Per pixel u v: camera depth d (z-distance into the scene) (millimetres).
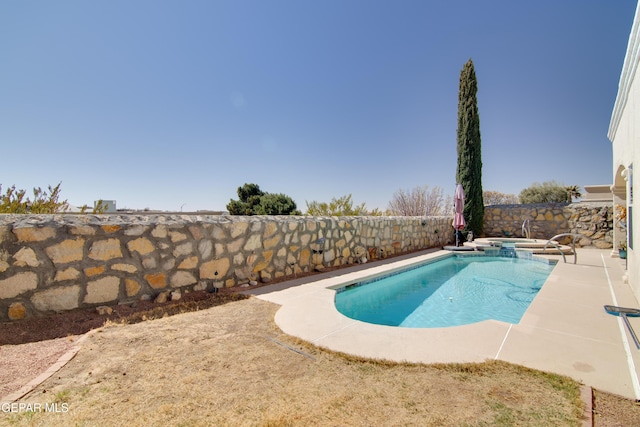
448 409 2191
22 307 3770
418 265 9383
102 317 4168
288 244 7121
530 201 24734
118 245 4605
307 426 2006
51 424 2008
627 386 2508
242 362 2934
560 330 3754
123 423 2029
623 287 6074
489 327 3842
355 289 6809
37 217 4152
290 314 4363
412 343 3363
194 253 5449
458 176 16641
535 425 2008
